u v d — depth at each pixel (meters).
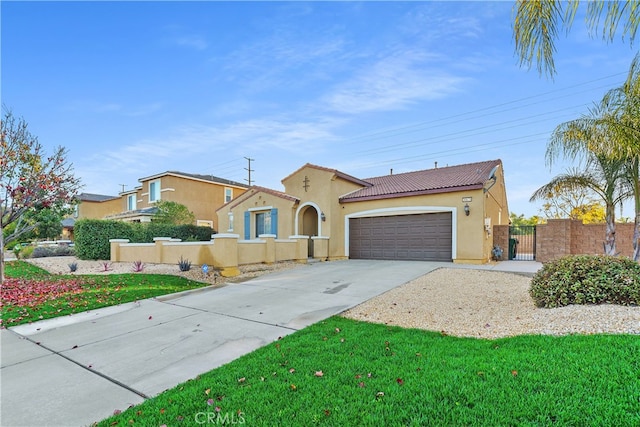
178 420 3.10
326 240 17.59
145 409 3.37
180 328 6.15
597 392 3.01
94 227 17.55
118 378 4.19
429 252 15.81
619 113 7.80
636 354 3.68
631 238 14.92
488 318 6.14
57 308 7.58
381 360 4.23
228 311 7.27
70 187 11.95
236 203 21.92
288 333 5.70
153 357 4.84
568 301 5.98
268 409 3.18
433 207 15.52
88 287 9.91
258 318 6.67
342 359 4.32
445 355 4.30
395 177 21.45
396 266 13.77
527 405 2.92
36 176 10.77
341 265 14.77
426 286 9.41
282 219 18.94
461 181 15.54
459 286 9.35
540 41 5.15
